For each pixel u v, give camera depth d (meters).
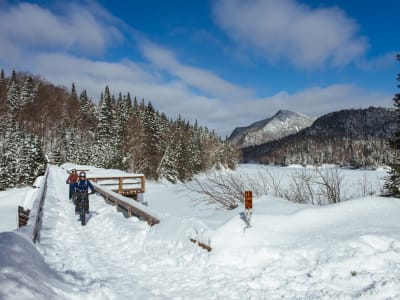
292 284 4.23
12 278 3.51
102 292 4.33
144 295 4.42
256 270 4.77
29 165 55.38
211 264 5.20
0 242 4.36
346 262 4.33
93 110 105.38
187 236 6.30
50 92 114.69
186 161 56.25
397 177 9.01
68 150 73.19
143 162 51.50
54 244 7.21
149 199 29.33
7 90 102.06
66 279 4.88
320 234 5.30
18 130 68.81
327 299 3.76
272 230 5.68
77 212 11.02
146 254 6.39
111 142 54.75
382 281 3.80
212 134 96.00
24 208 16.83
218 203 12.15
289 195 10.76
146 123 53.03
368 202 6.18
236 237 5.57
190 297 4.30
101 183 20.80
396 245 4.54
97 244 7.42
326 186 10.08
